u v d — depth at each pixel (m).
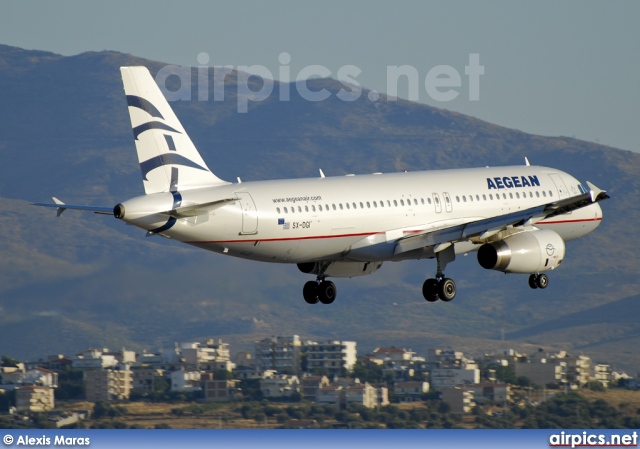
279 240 105.19
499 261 110.62
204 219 100.88
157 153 102.62
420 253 114.88
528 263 111.25
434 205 115.50
